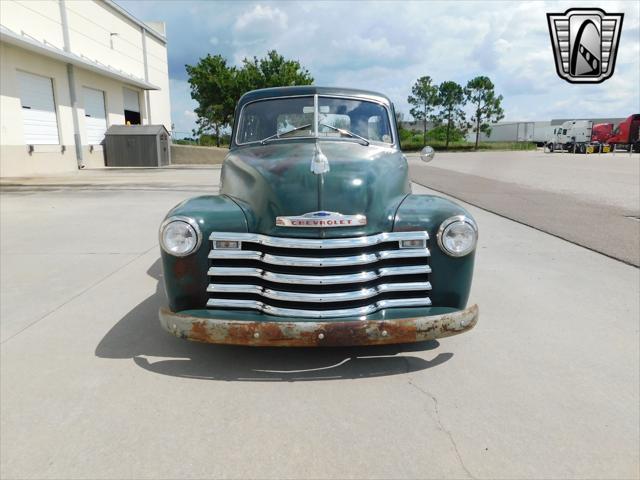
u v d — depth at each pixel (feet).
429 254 10.13
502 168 69.97
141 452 7.61
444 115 169.58
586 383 9.75
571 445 7.79
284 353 11.10
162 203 33.91
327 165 10.75
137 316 13.34
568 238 22.61
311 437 8.01
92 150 69.21
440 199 11.18
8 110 51.26
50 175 55.47
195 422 8.41
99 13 71.77
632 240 22.11
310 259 9.74
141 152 72.64
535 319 13.10
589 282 16.28
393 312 9.86
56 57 57.67
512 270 17.66
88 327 12.57
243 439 7.95
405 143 170.81
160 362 10.64
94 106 71.61
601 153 132.05
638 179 51.55
